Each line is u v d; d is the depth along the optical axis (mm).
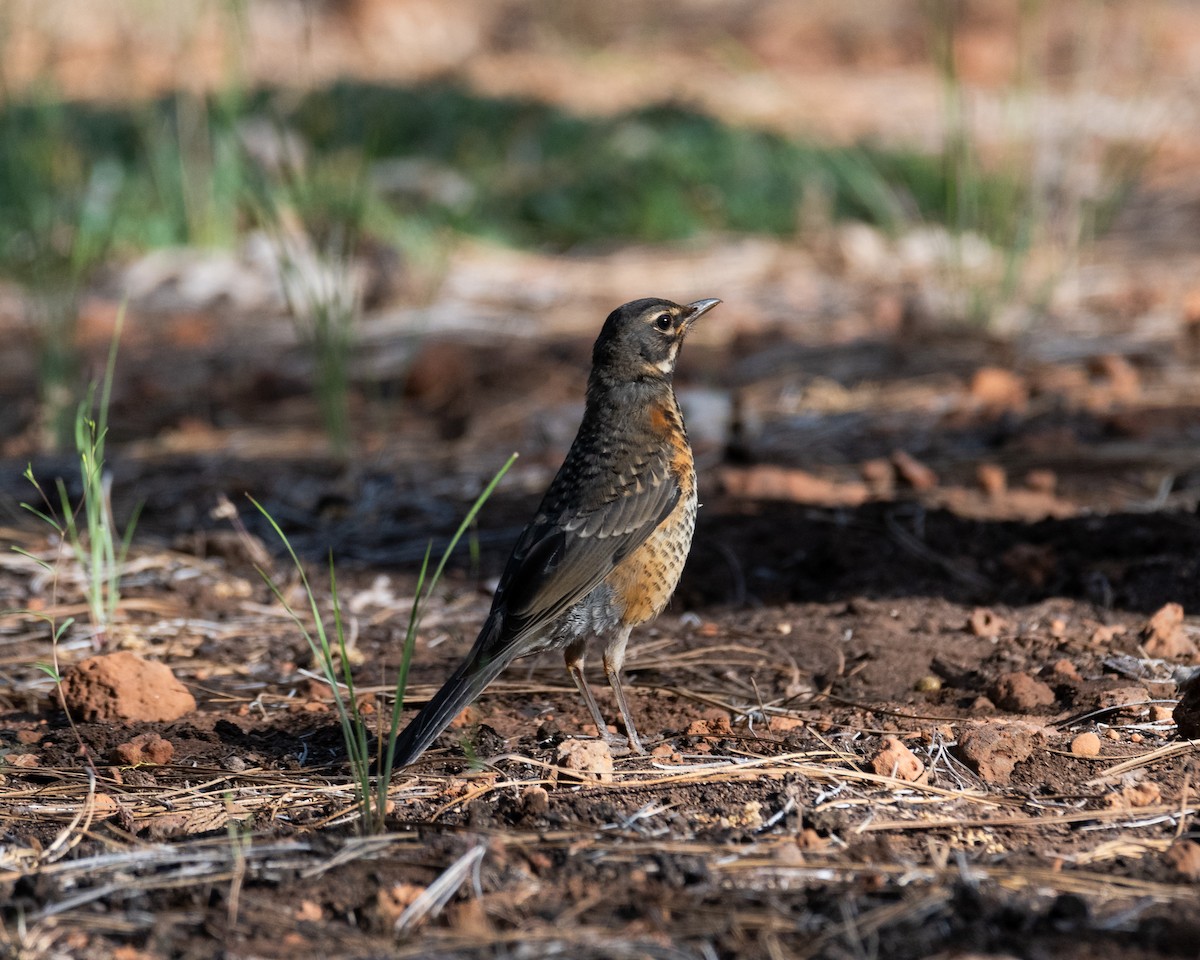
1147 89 29062
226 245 21875
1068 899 6539
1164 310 17859
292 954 6410
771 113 28469
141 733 8961
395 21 37188
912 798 7801
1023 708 8891
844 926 6484
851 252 21016
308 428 15797
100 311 19562
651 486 8945
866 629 10266
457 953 6383
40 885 6883
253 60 28703
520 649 8422
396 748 7652
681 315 9414
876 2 40062
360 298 19312
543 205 23000
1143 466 13031
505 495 13523
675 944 6387
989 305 17578
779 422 15039
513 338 18328
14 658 10297
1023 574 10914
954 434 14289
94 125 24641
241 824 7676
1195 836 7285
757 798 7801
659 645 10328
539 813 7621
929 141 26125
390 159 24312
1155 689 9039
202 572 11898
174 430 15750
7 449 15266
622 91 31141
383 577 11820
